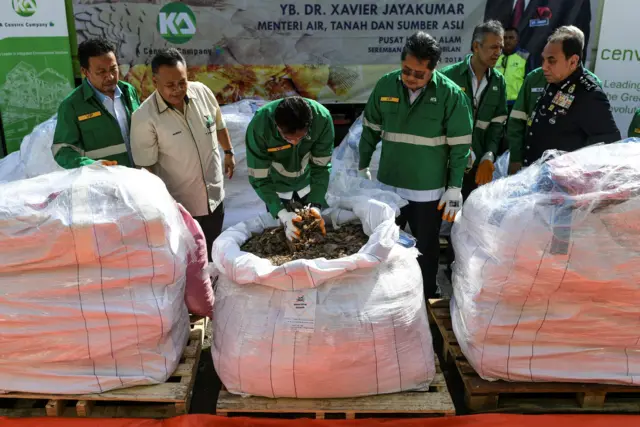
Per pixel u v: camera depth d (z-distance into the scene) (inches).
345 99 197.8
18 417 90.4
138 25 185.6
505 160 154.6
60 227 82.7
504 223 85.8
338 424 86.4
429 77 105.9
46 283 85.0
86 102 111.7
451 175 115.6
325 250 98.7
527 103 131.2
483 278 88.0
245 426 86.4
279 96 196.5
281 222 105.0
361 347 85.4
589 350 89.4
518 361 90.0
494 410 93.5
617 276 82.0
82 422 87.4
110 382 88.9
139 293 88.3
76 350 87.0
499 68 192.2
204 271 110.0
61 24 184.5
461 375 95.7
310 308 85.2
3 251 84.0
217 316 94.9
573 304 86.3
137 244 86.7
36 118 194.2
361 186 126.3
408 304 90.4
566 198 83.1
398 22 189.3
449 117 111.6
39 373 88.4
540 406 93.8
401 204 116.0
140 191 89.2
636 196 80.5
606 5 185.8
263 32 188.7
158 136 109.7
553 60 113.0
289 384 86.9
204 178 117.2
